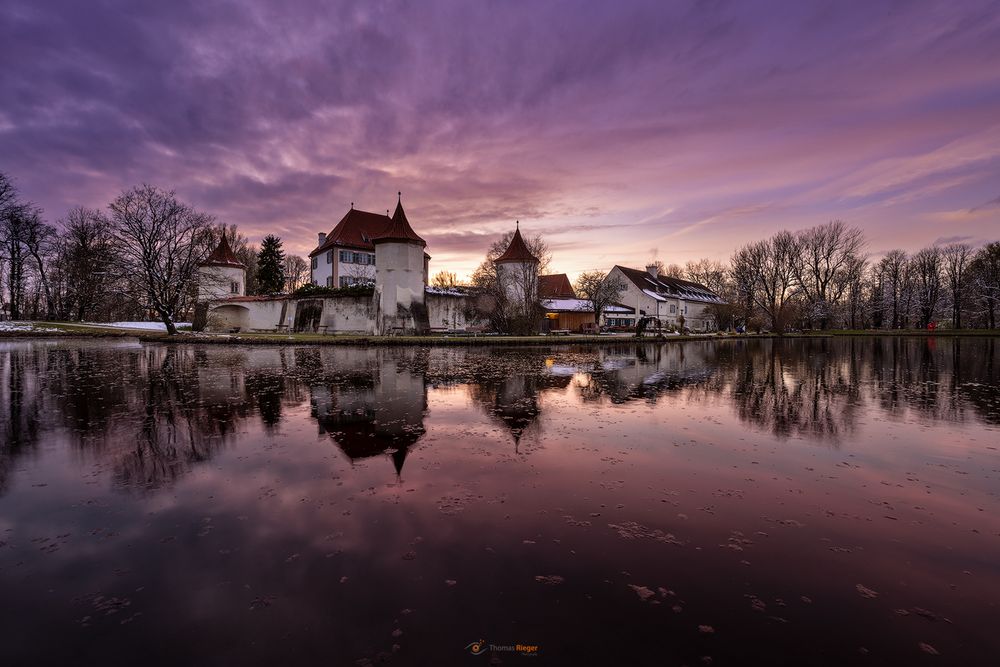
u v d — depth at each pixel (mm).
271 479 5789
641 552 4055
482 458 6664
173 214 40406
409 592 3453
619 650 2869
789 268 62375
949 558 4012
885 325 74438
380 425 8617
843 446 7441
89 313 55625
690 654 2838
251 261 77562
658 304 59188
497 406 10508
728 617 3201
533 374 16422
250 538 4277
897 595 3479
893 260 70438
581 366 19406
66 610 3295
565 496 5297
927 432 8383
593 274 54750
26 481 5742
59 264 52281
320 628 3082
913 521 4727
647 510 4938
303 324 41125
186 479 5789
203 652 2879
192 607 3312
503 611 3242
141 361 20609
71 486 5578
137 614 3250
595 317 50438
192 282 44688
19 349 27594
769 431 8391
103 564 3863
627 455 6863
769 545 4211
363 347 29391
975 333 59406
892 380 15836
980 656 2846
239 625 3121
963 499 5301
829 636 3018
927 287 68438
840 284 63594
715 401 11438
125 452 6914
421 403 10797
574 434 8062
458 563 3850
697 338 45406
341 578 3631
